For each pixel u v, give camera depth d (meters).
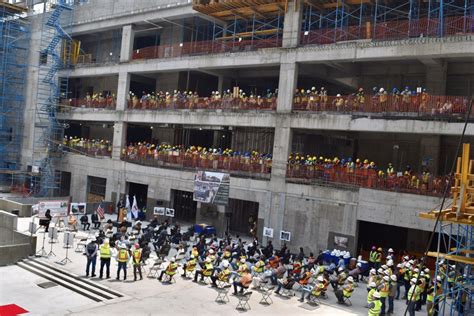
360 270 26.05
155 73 45.97
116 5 47.38
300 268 23.53
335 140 39.41
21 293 20.20
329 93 40.72
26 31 55.91
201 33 45.94
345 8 34.72
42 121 52.66
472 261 16.38
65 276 22.75
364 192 29.08
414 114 27.92
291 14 34.28
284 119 33.47
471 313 19.70
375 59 30.64
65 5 50.41
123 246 23.11
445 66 31.12
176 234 31.03
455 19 27.62
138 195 46.88
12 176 52.94
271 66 38.06
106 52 52.62
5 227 30.52
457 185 16.52
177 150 40.34
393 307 21.09
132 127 51.84
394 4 33.34
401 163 34.75
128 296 20.53
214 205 37.03
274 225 33.06
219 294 20.91
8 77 55.69
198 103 39.06
